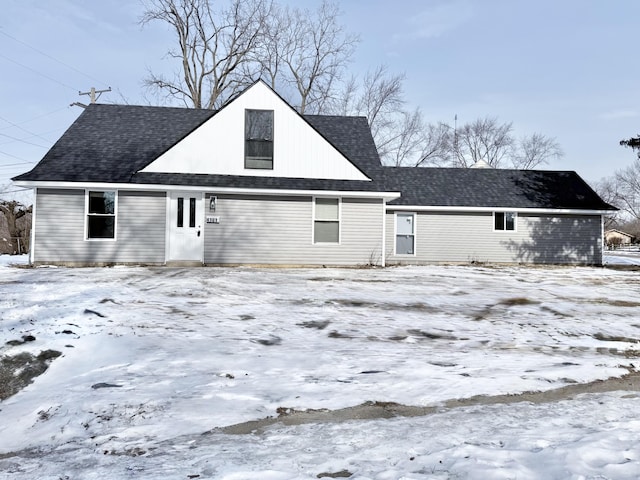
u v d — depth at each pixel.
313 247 16.89
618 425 3.81
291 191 16.36
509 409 4.31
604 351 6.64
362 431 3.78
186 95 34.50
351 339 6.98
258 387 4.89
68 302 8.37
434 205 20.88
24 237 27.28
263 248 16.61
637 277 15.73
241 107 16.83
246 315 8.24
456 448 3.34
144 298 9.23
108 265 15.75
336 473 3.00
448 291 11.48
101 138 17.70
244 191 16.14
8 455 3.72
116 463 3.30
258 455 3.32
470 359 6.02
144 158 17.03
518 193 22.38
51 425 4.16
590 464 3.03
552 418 4.04
